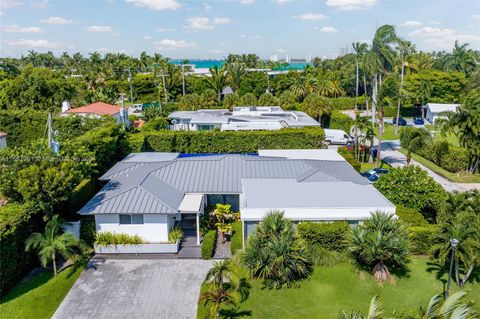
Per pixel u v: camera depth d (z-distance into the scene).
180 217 29.59
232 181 29.92
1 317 18.58
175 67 107.38
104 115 48.75
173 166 31.66
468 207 23.81
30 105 59.47
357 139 49.28
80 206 28.02
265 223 21.94
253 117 55.81
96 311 19.52
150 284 21.84
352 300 20.19
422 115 86.31
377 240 20.98
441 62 116.06
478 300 20.00
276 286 20.98
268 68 150.62
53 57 168.00
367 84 100.25
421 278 22.20
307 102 66.06
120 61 150.88
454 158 44.28
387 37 61.50
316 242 23.88
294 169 31.95
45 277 22.08
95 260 24.42
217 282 19.17
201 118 55.78
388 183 29.19
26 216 21.97
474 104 43.03
